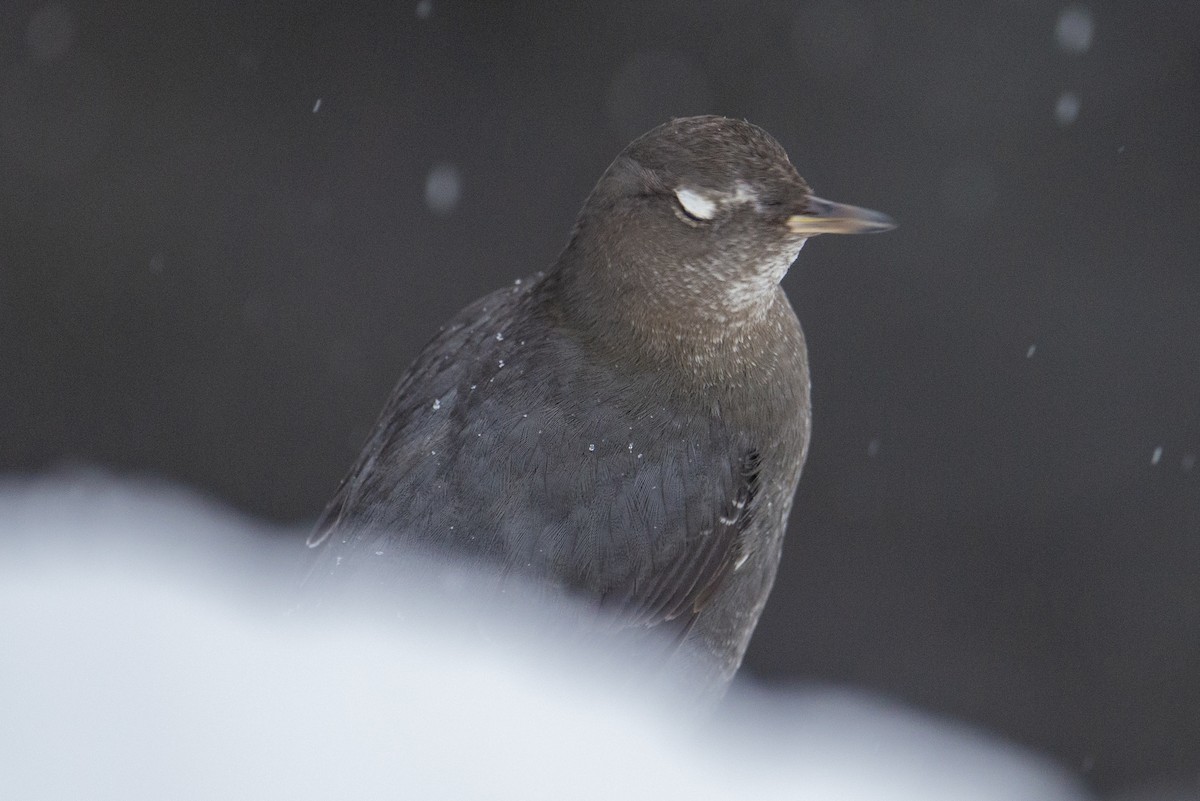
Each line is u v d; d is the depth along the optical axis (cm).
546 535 688
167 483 1681
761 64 1873
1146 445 1666
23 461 1686
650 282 720
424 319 1759
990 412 1692
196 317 1755
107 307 1752
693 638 749
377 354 1741
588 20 1898
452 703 426
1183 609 1579
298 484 1688
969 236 1781
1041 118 1841
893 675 1558
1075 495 1642
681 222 709
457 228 1809
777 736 1150
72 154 1834
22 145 1836
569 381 717
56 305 1748
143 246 1784
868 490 1648
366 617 581
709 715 797
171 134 1859
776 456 765
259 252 1788
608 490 702
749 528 756
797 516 1633
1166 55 1858
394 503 693
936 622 1589
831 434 1678
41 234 1780
